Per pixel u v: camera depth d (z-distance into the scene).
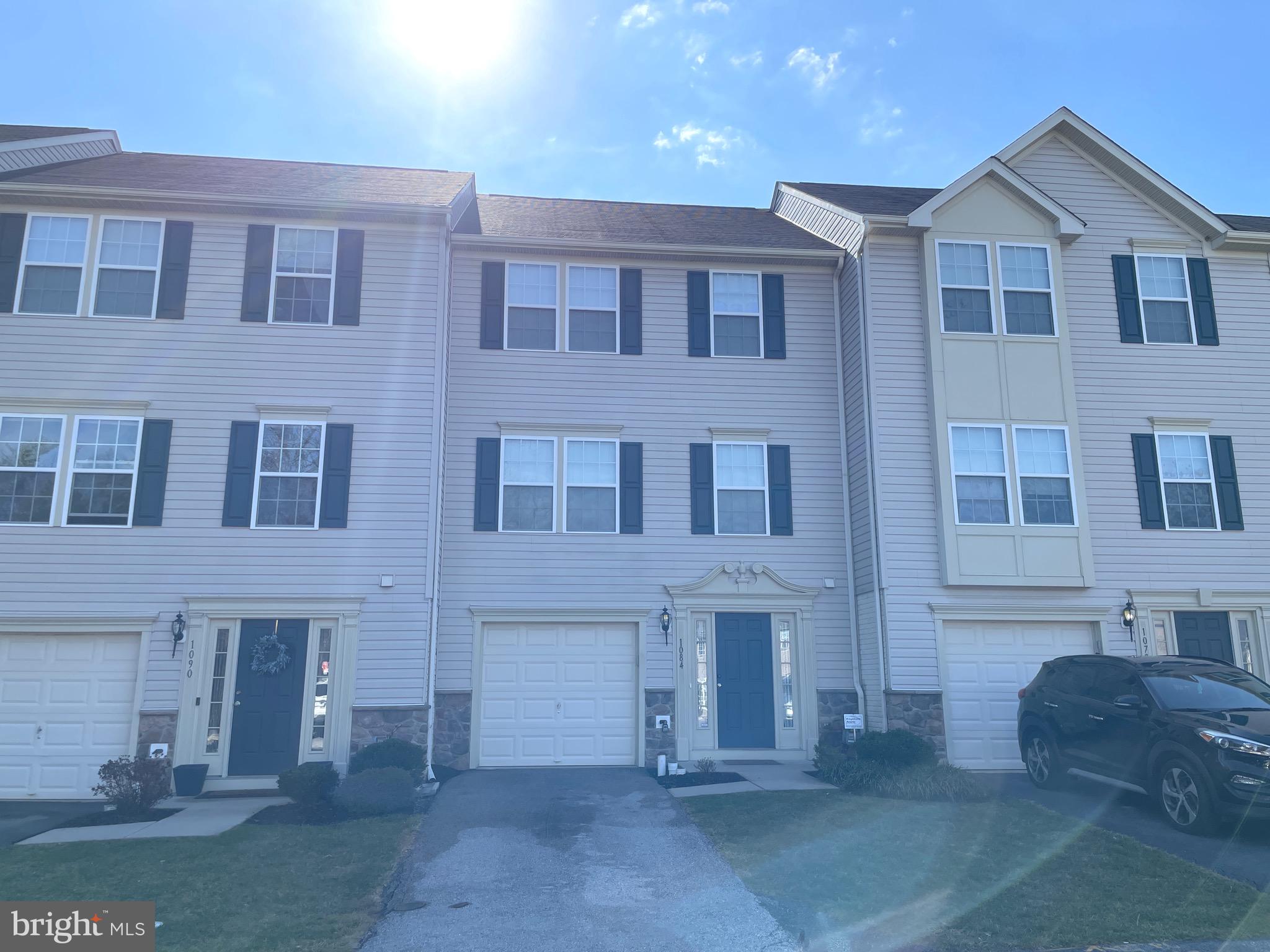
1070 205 15.78
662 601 14.62
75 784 12.30
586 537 14.65
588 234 16.08
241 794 12.28
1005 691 13.83
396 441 13.55
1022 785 11.95
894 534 13.98
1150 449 14.96
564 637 14.45
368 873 8.15
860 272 14.94
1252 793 8.51
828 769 12.45
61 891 7.51
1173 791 9.28
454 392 14.84
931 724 13.45
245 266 13.79
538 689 14.22
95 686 12.60
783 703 14.62
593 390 15.16
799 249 15.74
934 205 14.73
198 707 12.55
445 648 14.00
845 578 15.08
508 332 15.20
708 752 14.28
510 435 14.86
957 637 13.95
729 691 14.53
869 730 13.87
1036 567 13.96
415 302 13.99
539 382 15.05
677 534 14.87
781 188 19.22
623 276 15.60
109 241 13.62
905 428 14.34
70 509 12.85
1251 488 15.09
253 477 13.19
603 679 14.37
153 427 13.16
